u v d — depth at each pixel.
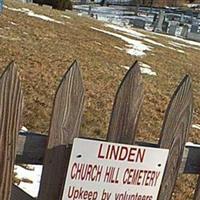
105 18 31.94
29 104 5.23
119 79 8.10
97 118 5.36
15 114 2.12
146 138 5.22
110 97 6.55
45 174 2.20
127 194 2.25
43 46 9.76
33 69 7.10
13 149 2.14
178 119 2.30
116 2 47.09
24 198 2.27
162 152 2.27
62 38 11.73
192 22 32.50
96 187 2.21
